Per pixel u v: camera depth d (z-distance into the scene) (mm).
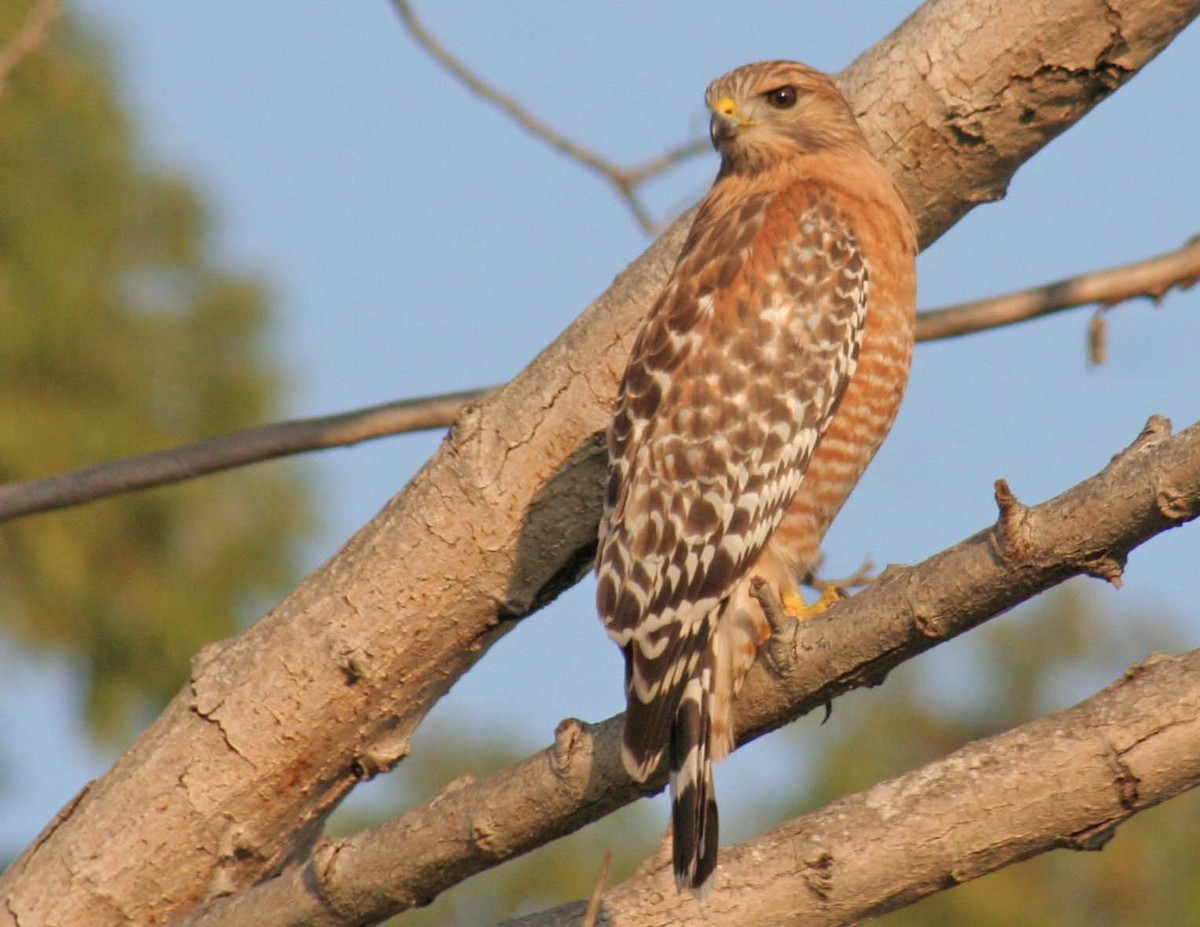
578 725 7789
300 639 9281
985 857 7551
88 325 17031
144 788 9289
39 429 16547
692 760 8203
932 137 9484
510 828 7840
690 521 9250
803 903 7707
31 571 16734
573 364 9391
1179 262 10875
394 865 7965
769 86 10766
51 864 9281
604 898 8008
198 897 9367
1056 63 9086
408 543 9234
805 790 13391
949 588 7312
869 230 9992
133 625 16859
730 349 9656
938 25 9336
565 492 9258
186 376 17578
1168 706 7352
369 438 10422
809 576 10219
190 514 17109
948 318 10953
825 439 9953
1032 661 13805
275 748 9297
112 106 17562
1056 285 10922
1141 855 12867
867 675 7695
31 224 16953
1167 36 8969
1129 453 7043
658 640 8836
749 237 10000
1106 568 7094
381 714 9391
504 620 9352
